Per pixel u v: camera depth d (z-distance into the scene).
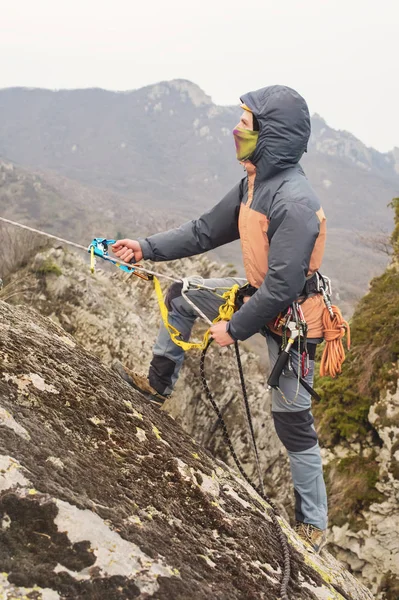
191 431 10.21
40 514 1.83
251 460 10.56
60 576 1.72
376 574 10.88
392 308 13.73
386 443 11.63
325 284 3.27
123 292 12.69
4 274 10.74
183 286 3.33
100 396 2.72
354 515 11.34
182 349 3.44
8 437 2.02
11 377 2.41
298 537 3.20
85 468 2.19
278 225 2.92
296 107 2.88
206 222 3.41
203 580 2.04
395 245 16.81
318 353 14.78
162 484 2.45
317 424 13.05
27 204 137.12
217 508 2.56
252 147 2.93
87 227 118.12
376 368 12.58
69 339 3.33
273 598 2.24
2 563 1.68
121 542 1.93
